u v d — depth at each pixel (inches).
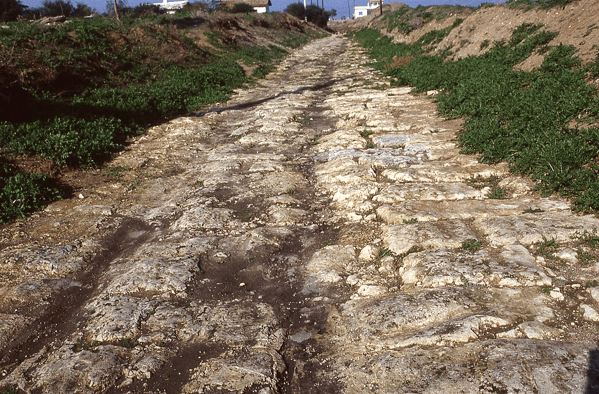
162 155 369.1
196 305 172.2
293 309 170.7
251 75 772.6
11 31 522.6
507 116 331.3
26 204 261.7
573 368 122.2
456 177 273.1
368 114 450.3
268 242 217.2
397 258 195.3
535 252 184.4
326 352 146.8
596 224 195.5
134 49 668.1
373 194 261.1
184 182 311.9
